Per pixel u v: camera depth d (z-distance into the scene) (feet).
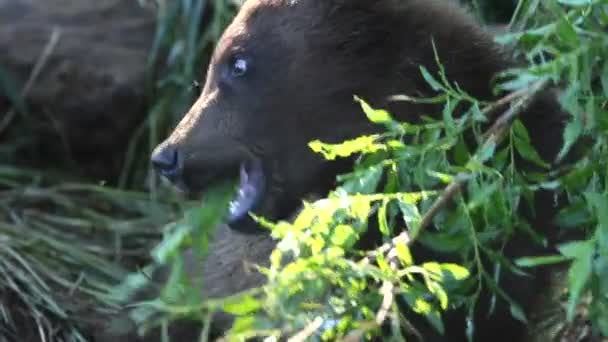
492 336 29.55
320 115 29.53
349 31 29.60
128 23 46.57
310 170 29.68
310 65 29.48
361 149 26.03
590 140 28.96
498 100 28.07
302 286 23.90
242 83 29.63
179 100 44.45
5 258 37.37
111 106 44.86
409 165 26.58
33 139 45.21
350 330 24.98
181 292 24.98
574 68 25.64
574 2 26.25
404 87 29.45
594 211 26.14
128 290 35.17
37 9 46.60
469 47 29.60
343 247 24.93
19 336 35.17
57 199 42.60
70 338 34.96
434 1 30.22
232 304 23.68
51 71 45.14
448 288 26.53
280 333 24.13
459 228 26.05
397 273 24.84
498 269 26.68
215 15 44.37
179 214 40.81
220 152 29.43
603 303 25.95
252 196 29.71
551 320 31.45
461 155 26.96
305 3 29.76
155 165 29.71
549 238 29.22
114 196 42.91
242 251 32.45
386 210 27.50
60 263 38.24
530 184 28.55
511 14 40.29
